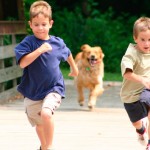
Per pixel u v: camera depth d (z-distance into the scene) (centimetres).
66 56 1305
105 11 5572
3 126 1827
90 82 2403
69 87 3253
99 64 2419
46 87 1270
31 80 1273
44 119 1223
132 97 1319
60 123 1908
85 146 1530
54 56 1275
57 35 4897
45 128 1235
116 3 5622
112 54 4769
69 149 1485
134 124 1370
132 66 1262
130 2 5644
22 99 2650
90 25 4941
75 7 5362
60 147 1509
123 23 5284
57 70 1280
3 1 3014
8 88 2814
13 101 2569
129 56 1275
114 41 4906
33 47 1262
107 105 2486
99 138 1645
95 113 2188
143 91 1304
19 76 2791
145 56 1285
